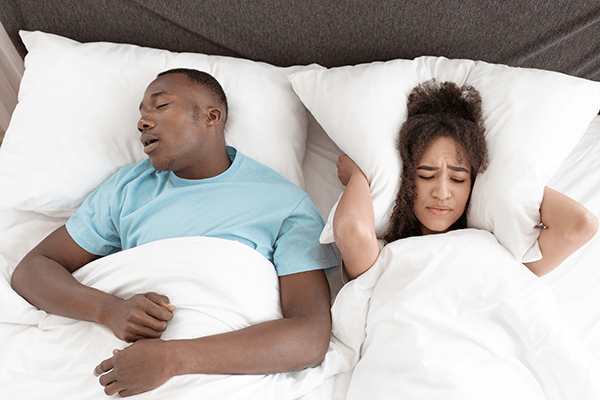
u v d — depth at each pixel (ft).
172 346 2.31
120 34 3.92
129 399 2.27
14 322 2.72
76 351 2.52
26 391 2.39
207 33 3.87
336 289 3.16
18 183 3.16
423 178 2.85
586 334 2.80
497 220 2.75
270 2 3.64
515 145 2.80
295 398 2.45
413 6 3.57
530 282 2.56
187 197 3.05
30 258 2.88
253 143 3.43
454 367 2.35
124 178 3.15
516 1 3.50
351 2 3.59
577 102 2.94
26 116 3.27
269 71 3.69
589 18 3.56
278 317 2.71
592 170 3.58
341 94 3.19
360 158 2.97
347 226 2.55
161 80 3.10
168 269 2.64
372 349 2.56
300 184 3.52
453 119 2.83
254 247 2.93
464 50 3.84
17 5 3.71
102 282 2.72
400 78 3.23
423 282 2.57
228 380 2.34
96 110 3.28
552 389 2.44
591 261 3.10
